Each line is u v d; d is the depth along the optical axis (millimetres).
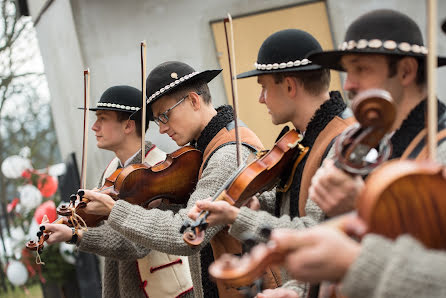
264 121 5504
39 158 11578
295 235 1137
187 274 3389
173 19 5645
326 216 1972
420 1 5555
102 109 3516
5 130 11523
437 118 1593
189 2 5637
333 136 2174
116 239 3191
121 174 2920
